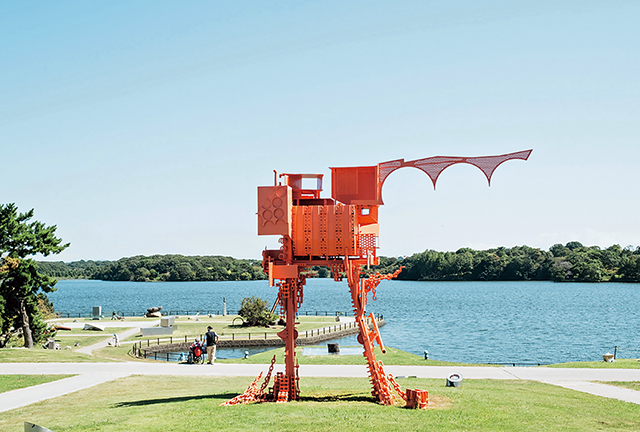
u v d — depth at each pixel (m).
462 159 17.16
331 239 16.48
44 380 23.22
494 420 13.62
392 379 17.31
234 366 28.23
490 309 111.00
